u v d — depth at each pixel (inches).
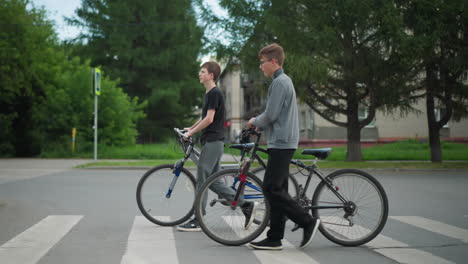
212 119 230.7
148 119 1688.0
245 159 202.2
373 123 1358.3
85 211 292.4
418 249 195.8
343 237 202.8
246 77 780.6
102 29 1569.9
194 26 770.2
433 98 780.6
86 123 1040.8
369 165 714.2
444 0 655.8
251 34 717.9
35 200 343.9
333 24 665.0
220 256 181.8
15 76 1072.2
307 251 192.2
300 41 658.2
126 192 395.2
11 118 1096.8
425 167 693.3
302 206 203.0
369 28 687.7
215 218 200.7
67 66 1209.4
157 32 1587.1
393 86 695.1
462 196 383.9
